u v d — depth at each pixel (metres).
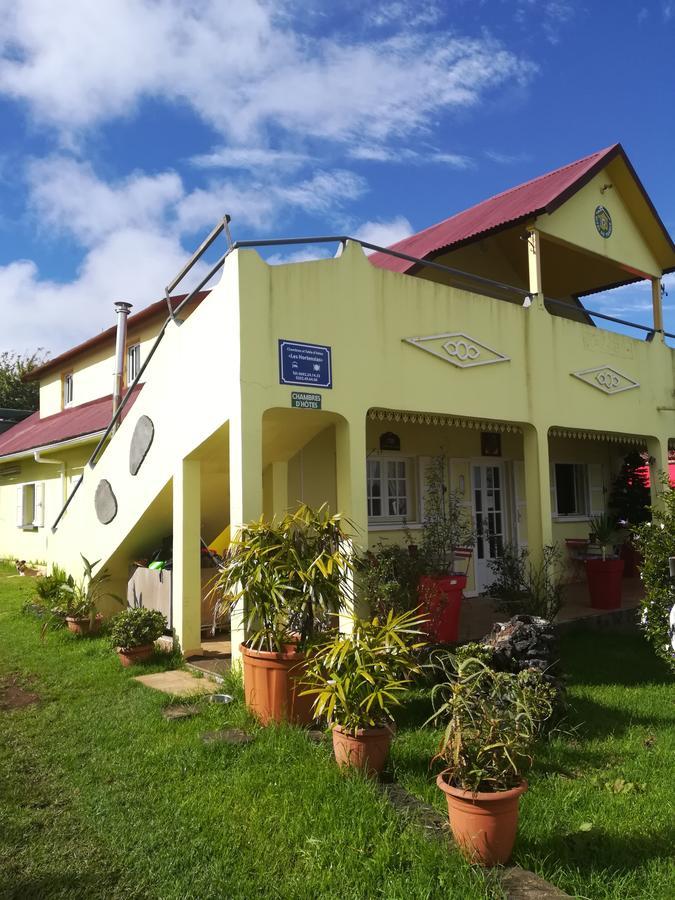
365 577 6.33
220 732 4.92
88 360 17.08
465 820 3.28
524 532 11.66
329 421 6.99
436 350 7.60
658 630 6.39
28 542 16.89
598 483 13.51
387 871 3.22
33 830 3.69
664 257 11.55
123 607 9.01
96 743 4.84
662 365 11.48
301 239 6.58
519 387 8.62
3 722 5.35
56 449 14.44
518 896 3.02
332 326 6.71
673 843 3.51
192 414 6.99
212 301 6.62
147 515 8.09
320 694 4.39
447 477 10.67
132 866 3.33
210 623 8.09
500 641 5.37
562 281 12.68
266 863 3.33
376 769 4.21
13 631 8.76
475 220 10.36
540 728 4.89
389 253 7.33
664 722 5.39
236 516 6.04
